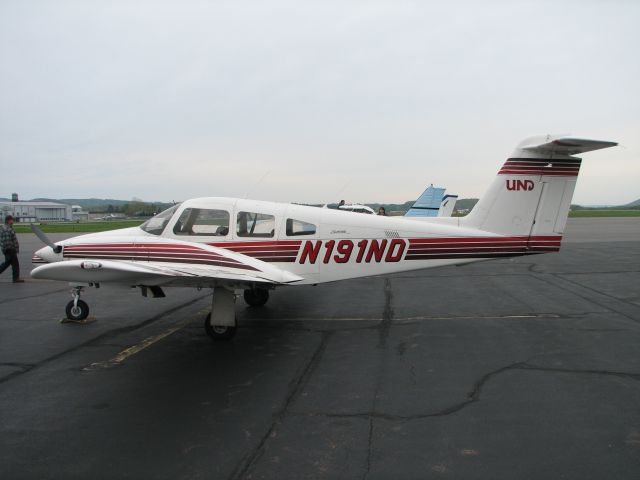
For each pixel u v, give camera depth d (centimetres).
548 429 360
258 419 386
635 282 1050
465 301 881
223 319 622
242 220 714
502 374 483
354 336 646
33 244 2555
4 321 761
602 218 6247
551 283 1062
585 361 520
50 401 429
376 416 388
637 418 378
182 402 424
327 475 302
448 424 371
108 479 301
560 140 666
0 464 320
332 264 713
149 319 771
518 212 734
